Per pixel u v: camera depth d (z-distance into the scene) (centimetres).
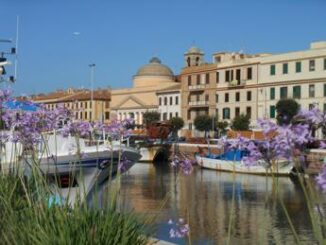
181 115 10362
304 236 2012
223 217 2561
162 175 5091
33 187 750
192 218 2430
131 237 584
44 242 532
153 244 734
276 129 355
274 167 398
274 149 371
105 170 1344
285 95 8306
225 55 9912
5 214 652
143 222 668
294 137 344
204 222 2370
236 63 9169
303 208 2759
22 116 844
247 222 2420
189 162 709
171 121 9231
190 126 10094
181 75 10412
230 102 9250
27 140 837
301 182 361
